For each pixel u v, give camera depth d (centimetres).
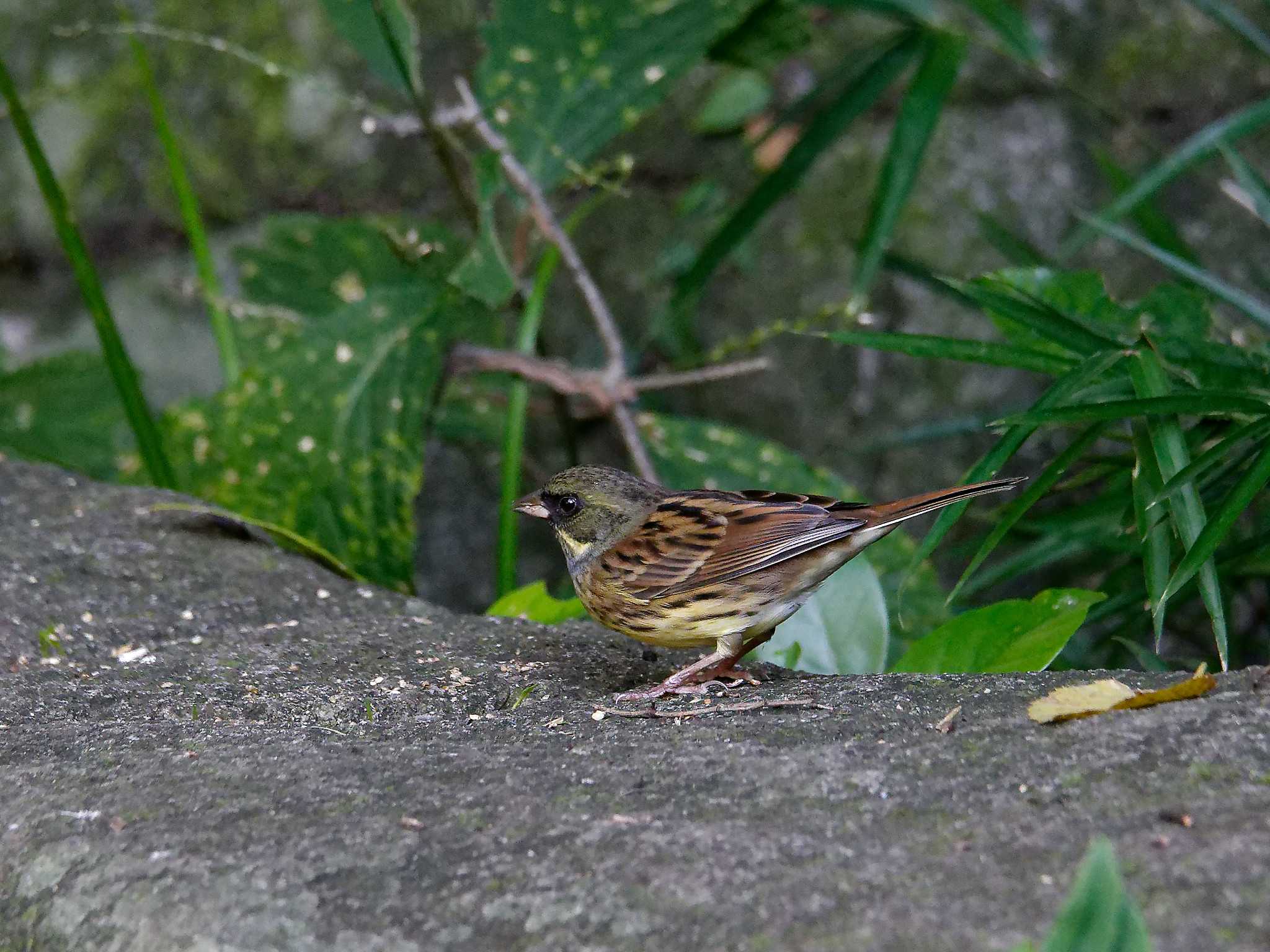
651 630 768
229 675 748
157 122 1122
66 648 795
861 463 1378
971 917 404
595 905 432
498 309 1135
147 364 1379
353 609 886
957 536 1371
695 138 1377
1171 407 740
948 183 1338
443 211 1362
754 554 742
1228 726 523
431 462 1442
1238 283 1334
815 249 1366
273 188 1357
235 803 522
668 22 1147
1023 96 1330
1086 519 1057
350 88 1345
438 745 595
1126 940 349
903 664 801
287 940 432
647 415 1191
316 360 1102
